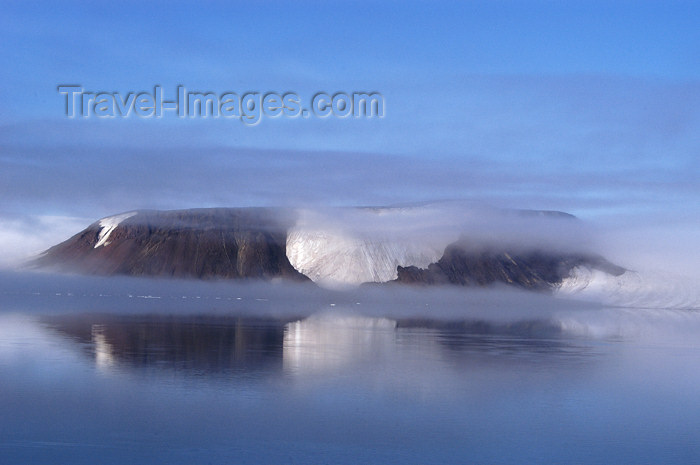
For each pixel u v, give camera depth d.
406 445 21.78
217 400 26.98
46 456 20.11
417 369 35.66
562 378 34.00
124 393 27.70
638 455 21.33
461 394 29.34
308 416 24.91
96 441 21.47
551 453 21.38
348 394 28.72
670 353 46.44
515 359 40.84
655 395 30.14
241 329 56.72
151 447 21.03
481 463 20.36
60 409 24.97
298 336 51.88
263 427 23.34
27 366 33.25
